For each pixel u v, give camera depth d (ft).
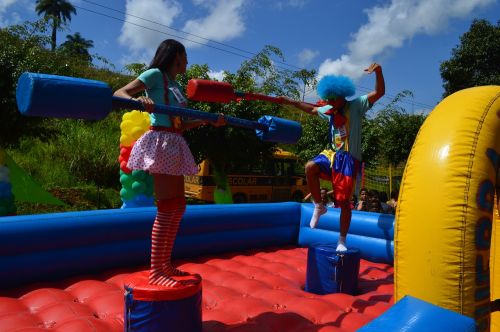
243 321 10.55
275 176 44.29
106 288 12.42
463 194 6.83
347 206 13.62
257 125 11.30
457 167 6.97
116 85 47.26
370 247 17.44
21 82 7.53
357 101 13.62
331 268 12.99
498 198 8.21
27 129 25.39
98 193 33.81
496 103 7.55
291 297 12.00
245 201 42.19
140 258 15.02
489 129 7.27
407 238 7.13
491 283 9.07
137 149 8.80
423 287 6.85
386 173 60.34
